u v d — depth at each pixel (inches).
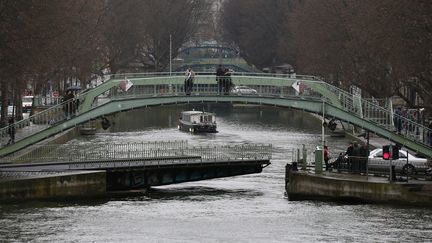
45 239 3777.1
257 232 3969.0
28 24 5816.9
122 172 5093.5
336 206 4591.5
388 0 6269.7
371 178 4729.3
